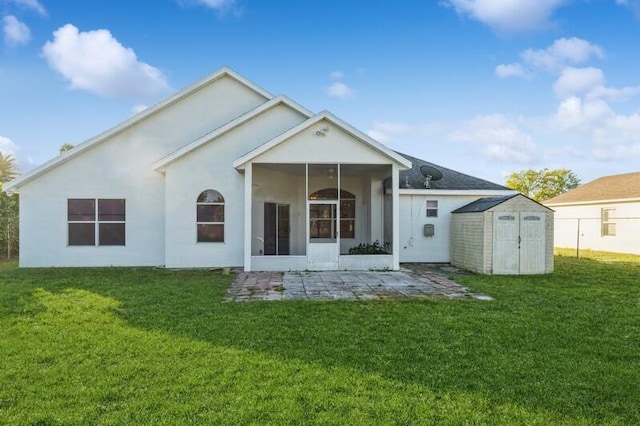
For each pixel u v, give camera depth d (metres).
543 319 6.03
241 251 12.45
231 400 3.32
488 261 11.31
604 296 7.87
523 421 3.05
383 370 4.01
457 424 3.00
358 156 11.51
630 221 18.83
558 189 37.06
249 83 13.62
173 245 12.16
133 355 4.36
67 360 4.21
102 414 3.10
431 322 5.80
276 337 5.04
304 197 15.34
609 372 4.02
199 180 12.33
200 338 4.96
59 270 11.41
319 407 3.22
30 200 12.35
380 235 14.66
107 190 12.72
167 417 3.05
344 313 6.32
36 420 3.00
